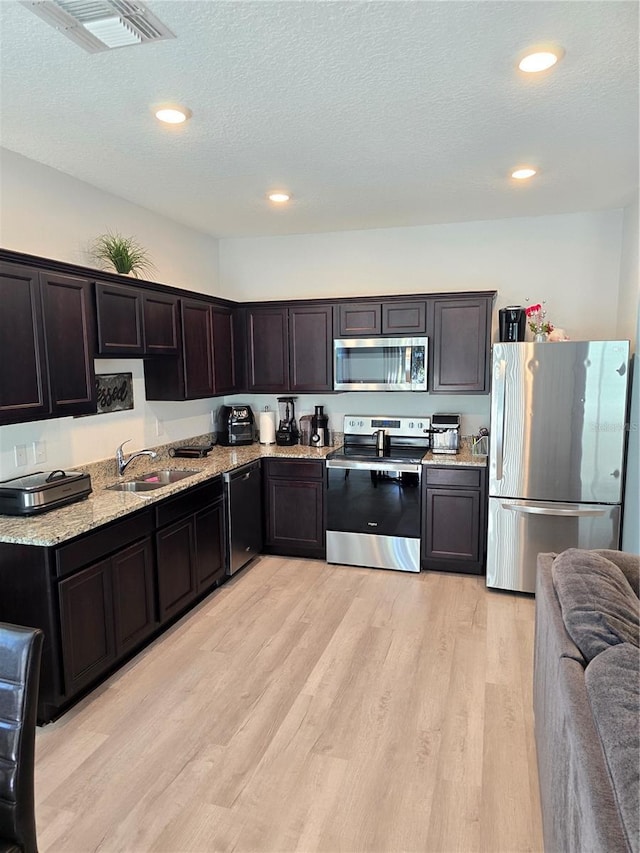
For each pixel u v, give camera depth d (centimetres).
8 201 276
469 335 401
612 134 261
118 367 356
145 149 274
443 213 405
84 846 176
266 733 230
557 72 203
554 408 348
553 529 356
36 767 211
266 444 473
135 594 283
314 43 182
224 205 379
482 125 250
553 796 153
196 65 195
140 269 380
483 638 306
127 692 259
